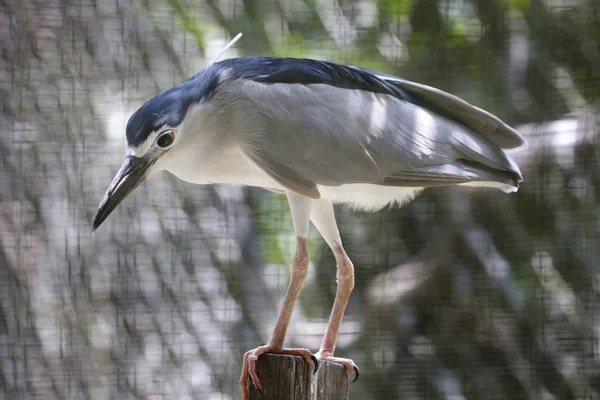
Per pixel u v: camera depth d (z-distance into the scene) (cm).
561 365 979
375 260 1045
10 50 1034
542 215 997
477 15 1052
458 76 1048
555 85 1017
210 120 703
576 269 984
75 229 1005
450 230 1024
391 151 723
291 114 709
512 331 995
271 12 1069
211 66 736
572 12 1027
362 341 1026
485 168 743
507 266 1002
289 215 1020
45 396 981
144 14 1053
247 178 745
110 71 1041
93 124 1030
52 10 1045
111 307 995
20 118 1024
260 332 995
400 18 1070
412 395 1008
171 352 988
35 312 993
